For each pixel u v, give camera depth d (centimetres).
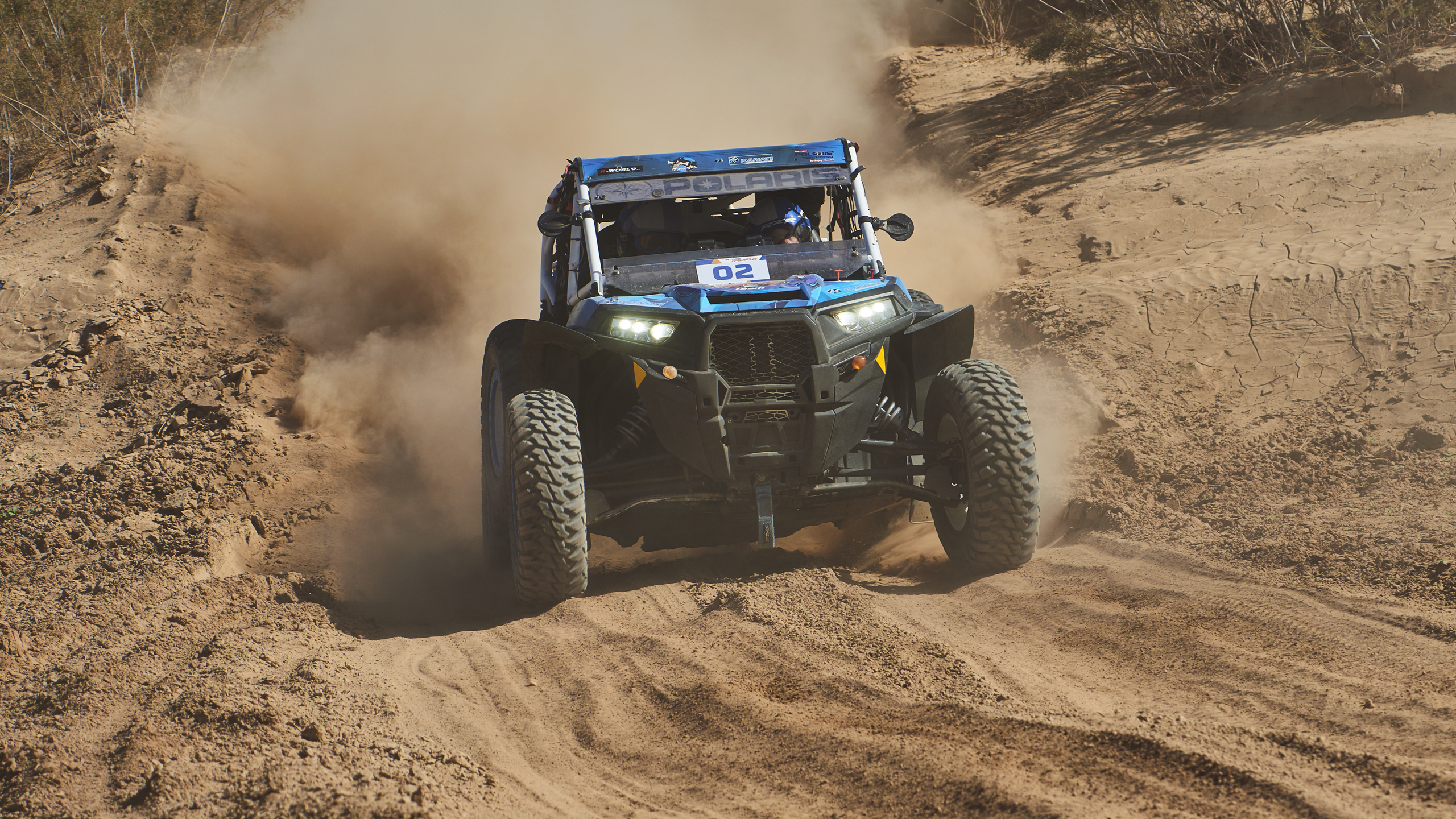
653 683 1272
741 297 1602
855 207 1911
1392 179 3041
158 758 1091
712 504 1650
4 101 5366
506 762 1112
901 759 992
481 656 1423
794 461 1588
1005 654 1286
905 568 1784
